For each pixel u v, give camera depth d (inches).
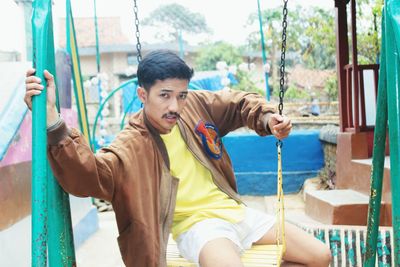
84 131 239.8
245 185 347.6
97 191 72.9
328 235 137.6
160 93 78.0
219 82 462.0
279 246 85.0
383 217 167.5
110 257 178.2
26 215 148.0
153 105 79.0
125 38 830.5
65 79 207.2
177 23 784.3
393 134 66.2
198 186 87.5
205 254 77.9
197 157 86.8
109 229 232.4
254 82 694.5
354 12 216.1
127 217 78.2
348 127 227.9
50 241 73.6
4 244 127.0
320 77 543.2
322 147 343.9
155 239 77.7
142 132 82.1
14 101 147.5
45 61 68.1
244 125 93.4
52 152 68.2
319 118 437.1
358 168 204.8
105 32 846.5
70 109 216.1
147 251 76.6
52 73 72.5
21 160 146.3
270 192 345.7
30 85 66.0
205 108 91.8
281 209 85.4
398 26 62.9
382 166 76.4
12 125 140.2
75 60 236.2
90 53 731.4
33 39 69.1
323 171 333.4
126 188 76.6
